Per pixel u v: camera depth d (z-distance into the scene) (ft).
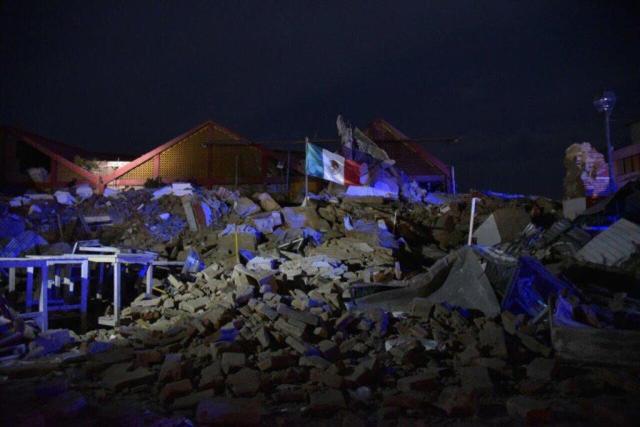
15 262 37.11
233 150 110.63
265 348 27.76
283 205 88.38
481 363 24.20
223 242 68.74
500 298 33.78
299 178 109.60
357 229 71.20
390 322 32.63
